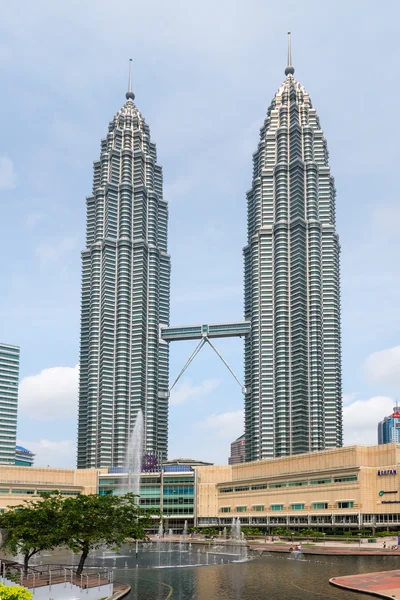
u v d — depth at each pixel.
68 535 70.00
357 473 178.00
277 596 68.44
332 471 187.12
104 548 157.62
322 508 188.88
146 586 79.81
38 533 70.06
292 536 177.38
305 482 197.62
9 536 74.00
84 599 65.31
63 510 74.12
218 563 112.06
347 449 183.62
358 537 160.25
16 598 39.25
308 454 199.12
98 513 73.25
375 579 76.69
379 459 176.88
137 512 79.94
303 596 67.62
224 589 75.75
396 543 148.25
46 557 130.88
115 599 66.62
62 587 63.78
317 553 128.88
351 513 177.50
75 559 124.31
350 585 71.94
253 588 75.94
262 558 122.44
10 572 67.69
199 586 79.12
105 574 76.81
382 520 172.12
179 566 107.00
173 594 72.31
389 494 171.25
